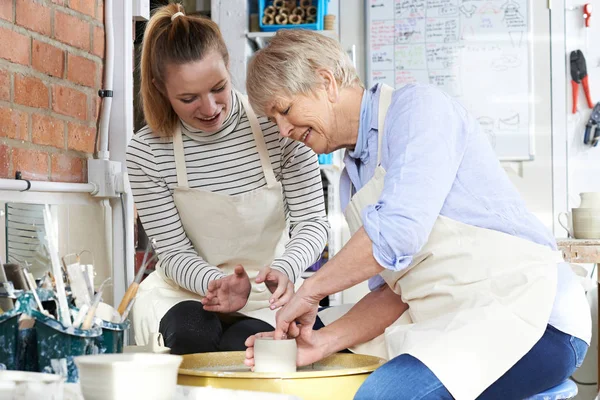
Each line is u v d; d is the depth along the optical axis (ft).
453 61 13.35
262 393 3.16
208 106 6.06
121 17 7.63
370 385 4.33
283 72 5.05
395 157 4.80
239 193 6.68
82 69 7.10
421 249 4.98
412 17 13.42
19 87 6.01
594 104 13.14
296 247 6.47
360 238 4.62
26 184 5.84
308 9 11.48
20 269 4.12
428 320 4.79
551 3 13.15
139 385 2.72
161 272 6.97
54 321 3.55
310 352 5.33
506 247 4.87
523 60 13.21
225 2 11.59
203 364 5.27
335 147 5.39
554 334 4.74
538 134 13.25
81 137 7.10
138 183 6.70
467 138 4.98
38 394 2.80
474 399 4.34
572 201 13.19
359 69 13.64
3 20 5.77
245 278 5.98
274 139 6.70
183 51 5.86
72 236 6.70
